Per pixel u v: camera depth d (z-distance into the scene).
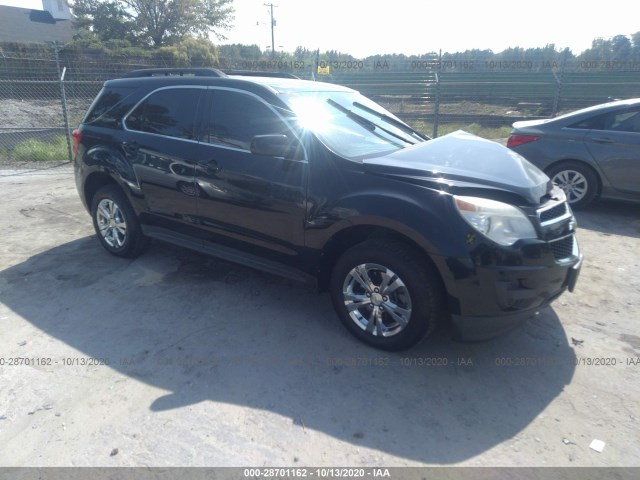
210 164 4.00
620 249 5.44
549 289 3.20
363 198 3.29
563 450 2.61
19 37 46.91
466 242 3.00
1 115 18.25
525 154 6.93
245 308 4.05
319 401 2.96
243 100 3.96
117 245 4.98
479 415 2.87
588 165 6.54
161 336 3.63
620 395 3.05
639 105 6.25
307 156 3.57
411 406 2.93
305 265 3.71
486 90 22.39
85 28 43.50
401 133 4.46
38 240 5.60
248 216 3.88
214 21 45.53
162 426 2.73
